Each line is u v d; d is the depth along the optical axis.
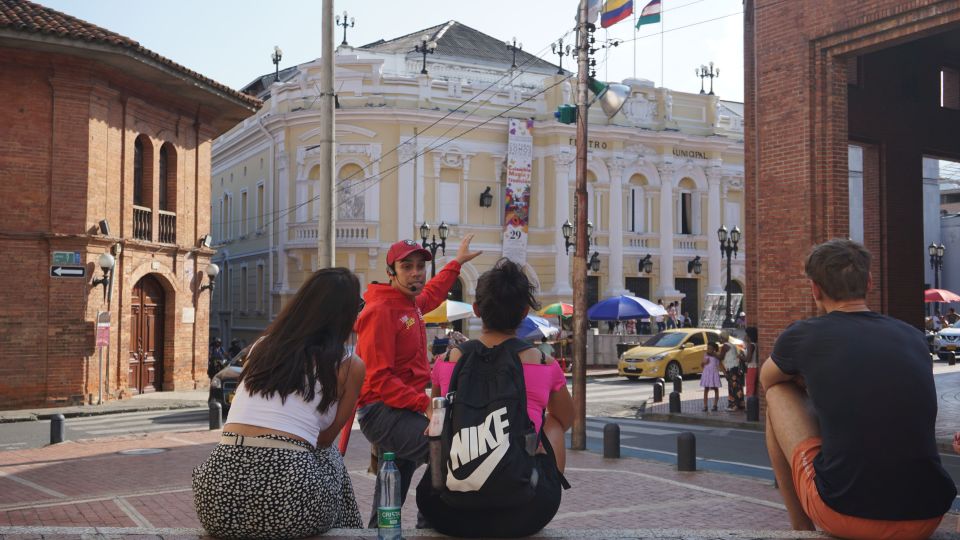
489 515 3.85
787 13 14.89
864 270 3.96
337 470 4.26
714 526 7.93
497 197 37.69
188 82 23.50
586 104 13.97
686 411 19.03
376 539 3.80
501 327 4.21
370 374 5.06
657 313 30.05
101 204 21.92
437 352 26.78
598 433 15.94
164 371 25.12
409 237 35.78
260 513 3.62
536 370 4.09
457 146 36.69
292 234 36.38
